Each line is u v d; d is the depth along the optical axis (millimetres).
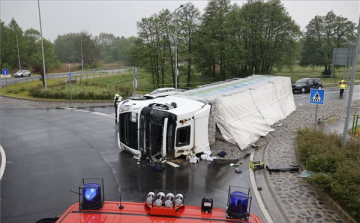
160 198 4355
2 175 9891
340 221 6887
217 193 8617
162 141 10742
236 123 13711
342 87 28828
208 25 42500
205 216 4074
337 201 7551
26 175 9906
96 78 46500
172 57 41125
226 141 12906
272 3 44375
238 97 14742
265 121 15836
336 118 18031
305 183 9000
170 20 38938
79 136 14859
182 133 10812
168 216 4039
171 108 10977
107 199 8172
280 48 47469
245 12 45219
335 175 7836
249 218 4105
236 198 4070
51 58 75188
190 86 44250
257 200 8102
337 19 52219
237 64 44031
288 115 19703
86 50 79250
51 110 22500
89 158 11555
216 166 10703
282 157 11492
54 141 13961
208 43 41781
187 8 39531
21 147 13023
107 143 13641
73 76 47969
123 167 10594
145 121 10875
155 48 40562
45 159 11469
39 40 74875
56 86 32781
